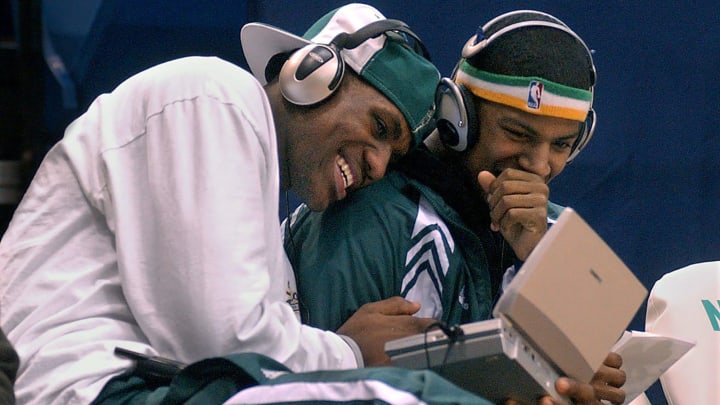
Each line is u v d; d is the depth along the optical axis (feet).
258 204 17.25
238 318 16.33
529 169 20.15
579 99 19.94
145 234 17.26
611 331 16.85
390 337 18.37
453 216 20.86
